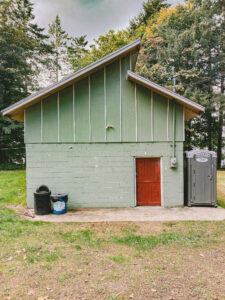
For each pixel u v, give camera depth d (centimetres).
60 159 741
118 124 749
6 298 271
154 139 752
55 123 738
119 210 712
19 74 1858
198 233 498
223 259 378
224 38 1761
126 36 2516
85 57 2638
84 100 742
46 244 433
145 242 448
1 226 527
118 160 751
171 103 752
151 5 2417
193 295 279
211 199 743
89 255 391
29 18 2544
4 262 359
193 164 749
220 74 1928
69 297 275
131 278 318
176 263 364
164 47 1889
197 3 1908
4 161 1997
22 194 899
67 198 694
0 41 1722
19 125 1817
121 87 746
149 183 760
